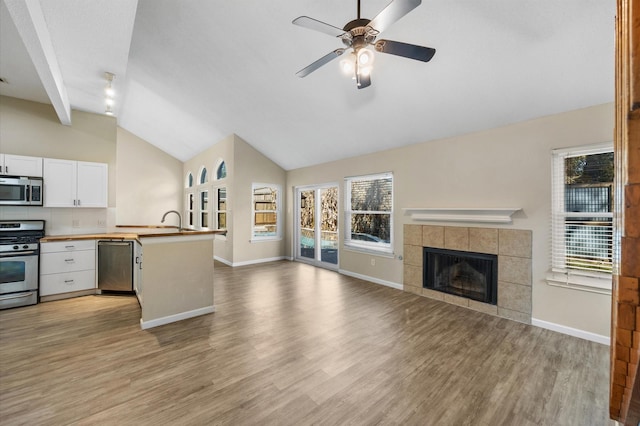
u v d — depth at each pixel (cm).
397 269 443
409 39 255
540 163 299
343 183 538
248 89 415
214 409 177
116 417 170
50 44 259
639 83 54
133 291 408
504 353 247
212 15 297
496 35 231
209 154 711
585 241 276
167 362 229
